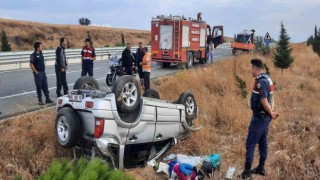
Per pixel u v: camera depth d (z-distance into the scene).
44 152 6.07
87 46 12.44
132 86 5.88
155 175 5.99
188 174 5.67
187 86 12.46
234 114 8.94
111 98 5.58
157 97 8.21
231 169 6.02
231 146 7.34
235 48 39.19
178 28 21.55
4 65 19.36
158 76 17.38
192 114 7.74
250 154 5.81
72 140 5.57
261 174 5.99
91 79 6.75
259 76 5.80
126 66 13.12
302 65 26.81
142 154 6.45
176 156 6.61
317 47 38.56
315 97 13.95
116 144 5.73
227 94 11.58
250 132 5.85
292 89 14.95
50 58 22.83
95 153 5.73
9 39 47.62
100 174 2.45
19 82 14.65
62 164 2.49
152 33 22.12
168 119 6.78
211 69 17.23
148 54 12.23
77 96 5.74
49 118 7.55
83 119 5.72
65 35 59.03
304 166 5.85
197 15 24.97
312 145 6.95
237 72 17.17
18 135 6.46
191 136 7.48
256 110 5.77
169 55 21.80
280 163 6.27
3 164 5.50
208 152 6.91
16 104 10.09
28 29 55.12
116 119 5.61
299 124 8.72
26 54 20.89
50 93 12.21
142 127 6.17
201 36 24.62
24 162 5.73
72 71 19.09
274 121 8.77
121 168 5.86
